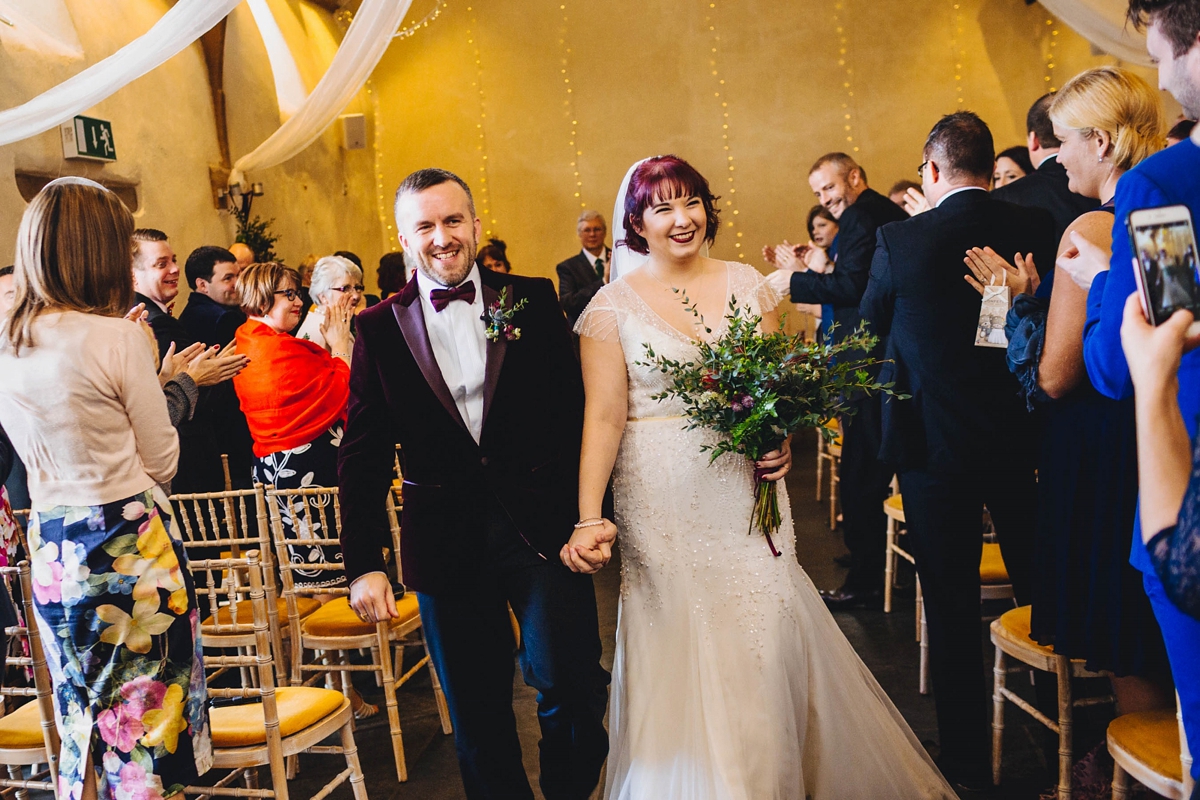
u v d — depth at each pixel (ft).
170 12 14.66
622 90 32.96
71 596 6.94
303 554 11.90
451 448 7.42
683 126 32.81
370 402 7.64
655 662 7.66
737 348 7.23
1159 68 4.56
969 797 8.62
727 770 7.26
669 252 7.70
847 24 31.99
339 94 22.70
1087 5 22.95
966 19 31.60
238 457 14.23
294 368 11.91
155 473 7.25
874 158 32.24
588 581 7.57
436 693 11.10
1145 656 6.94
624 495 7.86
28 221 6.91
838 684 8.04
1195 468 3.46
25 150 17.02
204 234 23.21
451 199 7.46
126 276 7.22
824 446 21.22
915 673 11.64
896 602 14.32
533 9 33.12
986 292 8.21
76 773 7.09
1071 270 6.15
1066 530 7.26
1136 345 3.78
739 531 7.64
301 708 8.00
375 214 34.22
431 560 7.39
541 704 7.52
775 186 32.63
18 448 7.05
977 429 8.63
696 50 32.60
